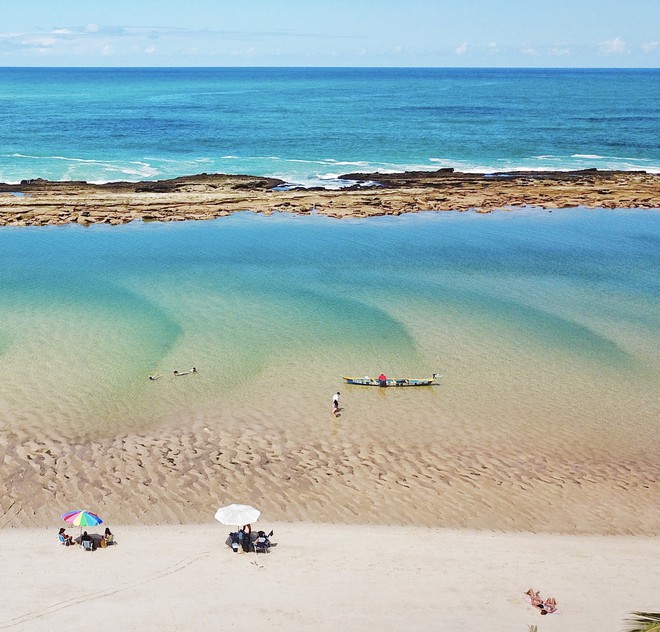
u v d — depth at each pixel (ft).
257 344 124.06
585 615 58.18
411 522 79.66
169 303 141.59
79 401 102.83
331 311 140.15
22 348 118.93
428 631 54.80
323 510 81.25
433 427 100.32
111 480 84.99
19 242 184.55
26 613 56.39
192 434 96.02
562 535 78.23
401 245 189.67
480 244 192.24
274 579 63.82
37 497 80.94
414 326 133.90
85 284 151.74
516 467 91.61
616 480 89.71
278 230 202.80
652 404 108.58
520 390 111.45
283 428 98.48
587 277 165.99
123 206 219.82
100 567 65.72
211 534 74.69
